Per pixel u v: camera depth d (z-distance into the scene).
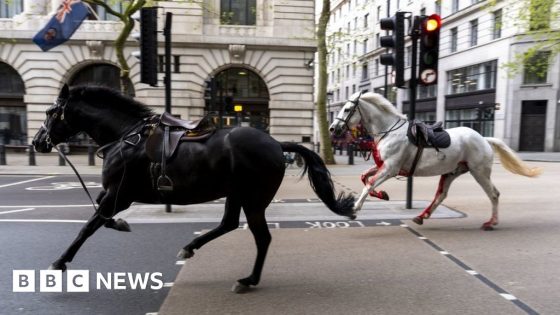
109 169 4.48
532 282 4.59
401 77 8.04
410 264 5.22
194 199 4.50
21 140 25.03
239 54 23.50
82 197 10.90
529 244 6.05
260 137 4.41
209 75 23.64
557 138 29.47
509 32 28.95
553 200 9.65
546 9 15.41
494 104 30.62
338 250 5.84
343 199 4.66
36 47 23.58
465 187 12.02
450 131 7.08
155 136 4.44
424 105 40.41
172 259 5.47
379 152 6.92
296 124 24.17
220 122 15.72
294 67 23.94
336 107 60.28
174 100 23.38
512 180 13.38
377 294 4.29
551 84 28.98
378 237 6.54
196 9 23.20
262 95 24.78
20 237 6.60
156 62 8.07
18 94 24.58
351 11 54.50
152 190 4.54
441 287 4.46
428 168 6.85
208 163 4.30
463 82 35.06
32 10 23.70
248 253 5.71
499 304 4.03
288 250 5.85
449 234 6.67
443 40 37.09
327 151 20.59
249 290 4.39
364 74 51.47
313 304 4.05
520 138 30.33
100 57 23.52
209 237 4.57
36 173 16.22
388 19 8.20
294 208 8.98
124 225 4.79
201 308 3.95
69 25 20.50
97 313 3.88
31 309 3.96
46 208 9.27
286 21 23.72
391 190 11.66
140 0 15.48
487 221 7.43
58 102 4.76
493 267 5.08
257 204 4.36
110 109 4.76
